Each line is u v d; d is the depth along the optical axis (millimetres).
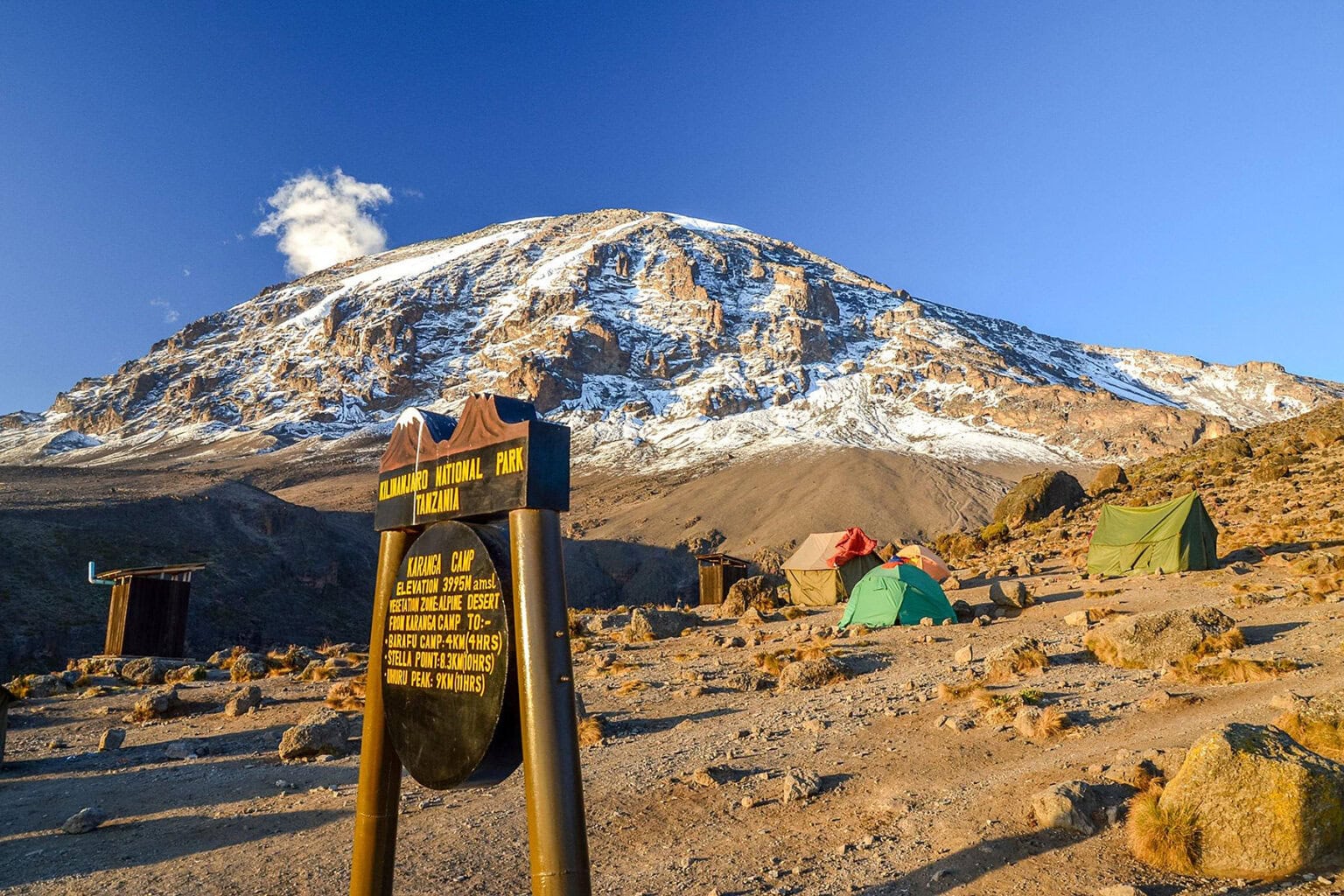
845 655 18328
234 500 134250
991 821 7156
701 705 15289
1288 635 13719
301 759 13352
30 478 140500
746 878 6832
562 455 4688
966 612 23062
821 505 179500
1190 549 25844
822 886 6473
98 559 99500
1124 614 19234
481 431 4906
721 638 24875
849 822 7891
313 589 125688
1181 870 5711
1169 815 5949
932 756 9719
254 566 119500
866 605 23922
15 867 8719
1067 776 7914
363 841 5539
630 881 7059
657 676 19062
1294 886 5211
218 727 16641
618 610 42406
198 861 8492
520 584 4469
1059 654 15117
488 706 4637
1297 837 5410
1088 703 11047
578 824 4238
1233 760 5832
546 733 4262
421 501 5441
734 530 178000
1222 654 12727
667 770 10578
